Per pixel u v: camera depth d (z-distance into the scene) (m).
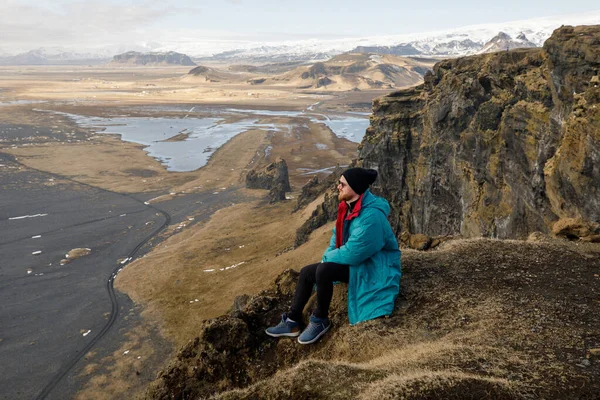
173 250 82.81
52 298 64.75
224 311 54.12
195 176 149.12
